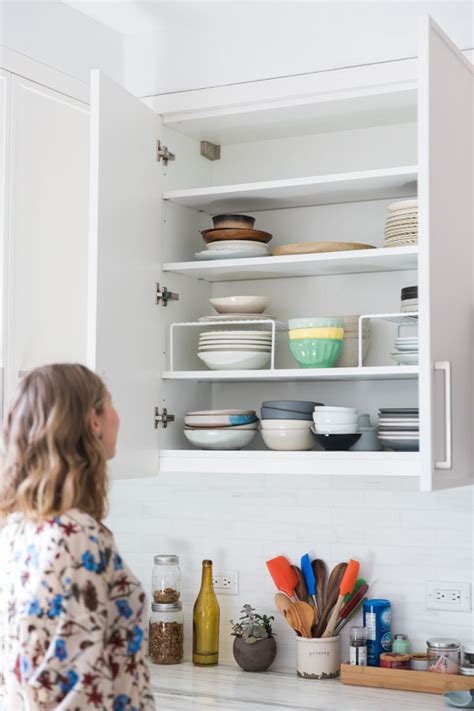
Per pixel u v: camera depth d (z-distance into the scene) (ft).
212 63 9.61
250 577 10.10
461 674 8.90
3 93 8.62
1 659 5.37
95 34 9.73
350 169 9.87
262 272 9.64
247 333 9.03
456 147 8.19
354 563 9.39
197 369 9.95
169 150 9.66
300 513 9.93
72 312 9.25
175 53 9.79
